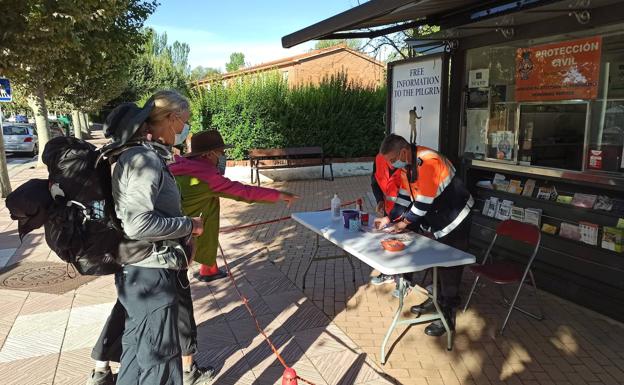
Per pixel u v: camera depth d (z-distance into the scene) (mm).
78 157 2225
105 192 2248
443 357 3496
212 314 4262
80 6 8961
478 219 5402
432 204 3805
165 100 2377
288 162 12766
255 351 3604
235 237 6953
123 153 2221
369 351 3584
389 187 4395
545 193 4738
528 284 4797
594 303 4168
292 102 13016
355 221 4031
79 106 23828
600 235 4180
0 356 3568
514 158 5000
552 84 4500
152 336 2307
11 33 8086
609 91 4016
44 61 10477
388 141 3643
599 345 3631
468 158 5539
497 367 3357
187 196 3592
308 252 6105
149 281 2314
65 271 5453
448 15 5219
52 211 2172
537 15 4199
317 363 3416
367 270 5348
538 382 3180
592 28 4008
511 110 4980
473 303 4422
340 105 13539
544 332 3844
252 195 3609
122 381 2359
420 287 4805
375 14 3826
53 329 3994
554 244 4523
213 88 12898
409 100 5879
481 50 5270
